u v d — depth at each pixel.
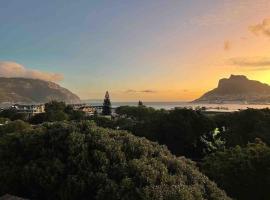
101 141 14.13
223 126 61.56
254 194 23.55
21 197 13.23
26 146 14.38
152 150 14.76
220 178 23.70
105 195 12.34
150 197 11.89
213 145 50.06
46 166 13.47
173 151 61.19
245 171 23.44
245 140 57.03
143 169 12.99
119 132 15.62
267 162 23.48
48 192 13.17
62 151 13.98
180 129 60.00
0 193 13.56
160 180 12.93
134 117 119.50
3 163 14.16
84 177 12.96
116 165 13.24
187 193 12.18
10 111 135.25
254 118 60.34
